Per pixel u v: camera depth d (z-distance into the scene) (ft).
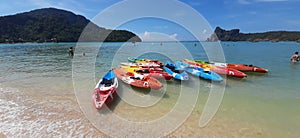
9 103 26.17
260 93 31.68
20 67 54.65
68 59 74.43
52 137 18.31
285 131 19.83
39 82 36.91
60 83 36.27
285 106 26.16
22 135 18.57
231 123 21.31
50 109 24.31
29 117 22.16
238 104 26.86
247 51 117.70
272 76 44.45
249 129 20.07
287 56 86.89
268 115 23.36
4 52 108.17
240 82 38.88
